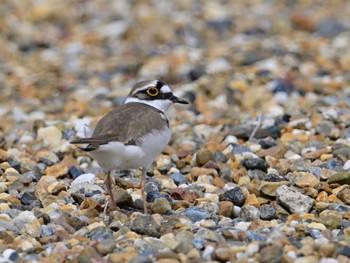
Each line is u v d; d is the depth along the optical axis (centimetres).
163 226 1038
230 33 2414
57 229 1024
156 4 2666
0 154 1334
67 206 1119
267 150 1369
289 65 1984
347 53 2108
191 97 1773
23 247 971
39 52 2303
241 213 1107
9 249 951
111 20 2533
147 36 2391
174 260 920
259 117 1523
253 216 1095
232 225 1060
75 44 2325
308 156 1336
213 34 2409
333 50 2144
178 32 2405
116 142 1032
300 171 1272
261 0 2727
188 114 1689
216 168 1309
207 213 1095
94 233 1009
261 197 1173
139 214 1073
